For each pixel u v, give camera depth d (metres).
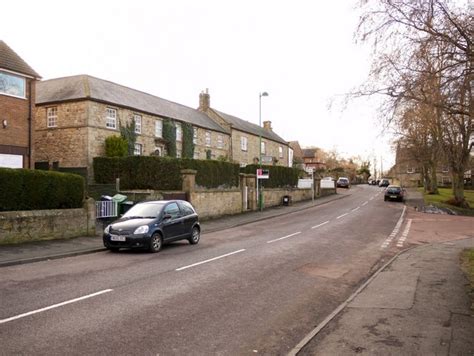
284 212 29.27
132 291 7.80
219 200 25.70
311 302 7.49
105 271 9.70
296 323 6.29
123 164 25.98
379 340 5.36
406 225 22.45
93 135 28.16
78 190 15.92
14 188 13.41
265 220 24.88
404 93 9.95
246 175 29.95
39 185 14.24
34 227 13.70
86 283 8.41
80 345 5.10
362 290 8.22
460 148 32.34
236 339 5.51
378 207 34.12
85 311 6.49
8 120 21.66
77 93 28.66
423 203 36.44
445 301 7.31
